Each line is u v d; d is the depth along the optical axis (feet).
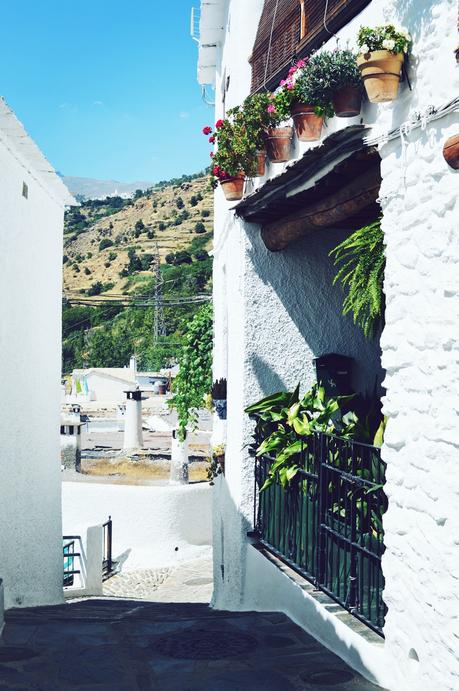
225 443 31.94
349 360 28.89
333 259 29.09
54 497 34.91
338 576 20.75
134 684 17.75
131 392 91.15
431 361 15.42
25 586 29.84
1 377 26.07
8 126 24.61
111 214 438.40
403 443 16.57
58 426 35.88
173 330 219.82
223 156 25.95
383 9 17.25
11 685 17.57
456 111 14.37
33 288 30.83
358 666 18.48
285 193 23.16
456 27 14.37
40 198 31.73
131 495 49.60
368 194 20.08
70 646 20.65
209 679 18.01
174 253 325.62
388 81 16.06
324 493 21.93
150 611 29.09
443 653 14.93
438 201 15.06
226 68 35.50
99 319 231.71
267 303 28.43
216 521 33.63
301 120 20.89
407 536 16.38
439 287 15.11
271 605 25.36
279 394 26.35
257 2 30.50
